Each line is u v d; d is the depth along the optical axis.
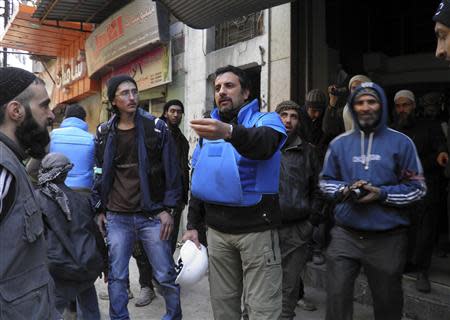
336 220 2.68
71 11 9.20
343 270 2.58
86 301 3.38
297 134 3.44
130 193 3.31
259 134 2.09
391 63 6.66
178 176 3.45
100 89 11.43
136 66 8.84
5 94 1.50
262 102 5.57
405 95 4.02
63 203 2.94
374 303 2.64
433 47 6.39
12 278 1.44
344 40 5.97
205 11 4.54
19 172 1.47
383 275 2.54
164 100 8.07
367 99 2.57
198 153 2.62
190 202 2.79
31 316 1.48
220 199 2.35
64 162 3.08
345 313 2.58
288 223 3.29
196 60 6.92
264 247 2.35
